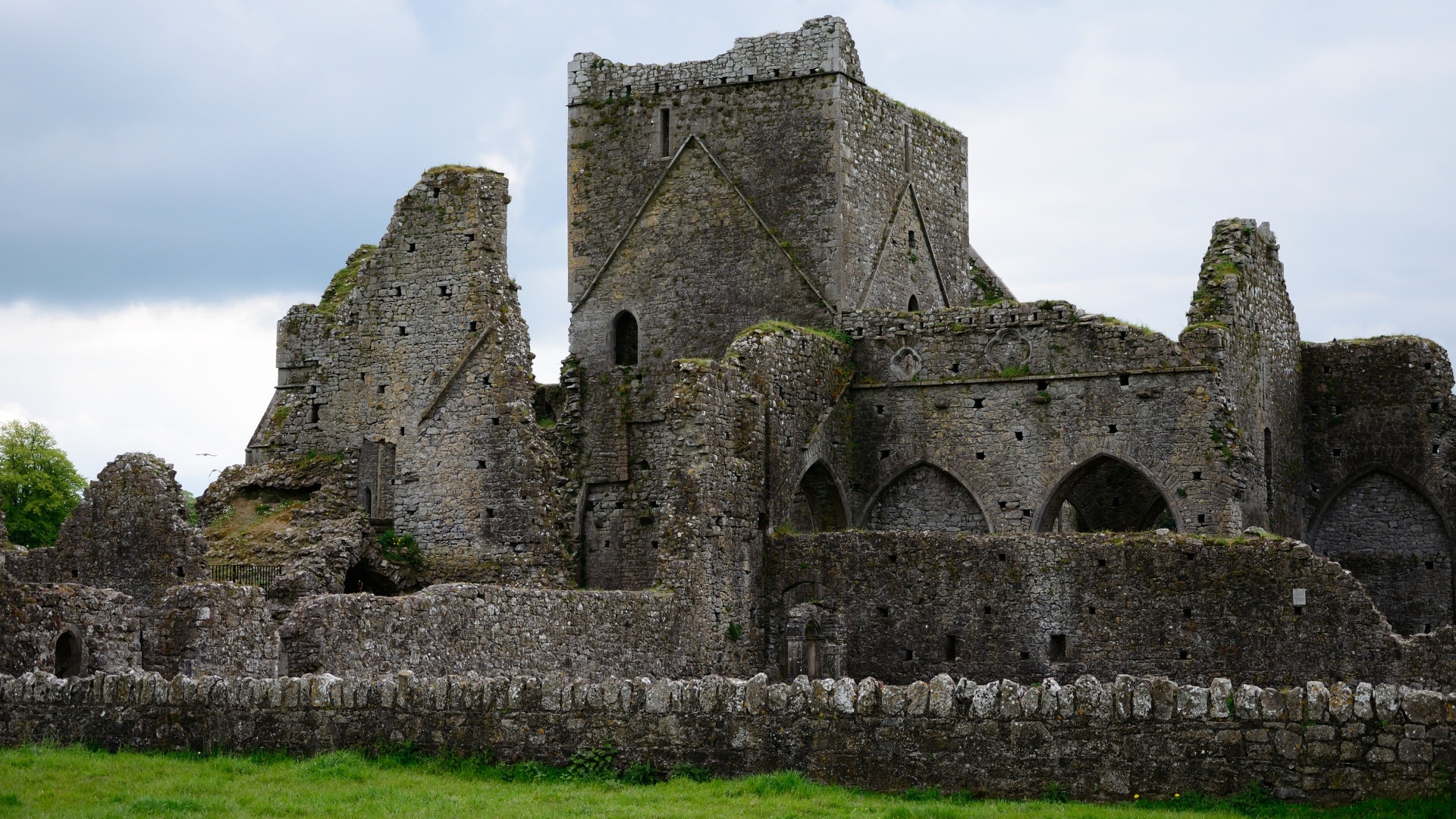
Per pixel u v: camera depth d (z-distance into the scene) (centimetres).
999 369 5588
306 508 5109
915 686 2800
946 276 6588
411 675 2991
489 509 5016
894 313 5747
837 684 2830
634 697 2894
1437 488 5878
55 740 3091
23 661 3359
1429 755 2591
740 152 6112
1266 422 5700
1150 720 2705
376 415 5197
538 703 2922
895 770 2783
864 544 4938
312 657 3441
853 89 6094
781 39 6100
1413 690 2619
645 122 6250
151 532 4500
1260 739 2659
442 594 3778
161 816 2536
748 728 2848
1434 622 5859
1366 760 2614
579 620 4219
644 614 4478
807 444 5425
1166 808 2656
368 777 2831
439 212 5184
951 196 6644
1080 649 4703
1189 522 5319
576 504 6031
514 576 4956
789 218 6022
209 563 4828
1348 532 6006
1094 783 2709
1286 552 4553
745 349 5141
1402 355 5959
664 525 4778
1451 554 5862
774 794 2723
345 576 4959
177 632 3538
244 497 5244
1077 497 5991
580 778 2853
